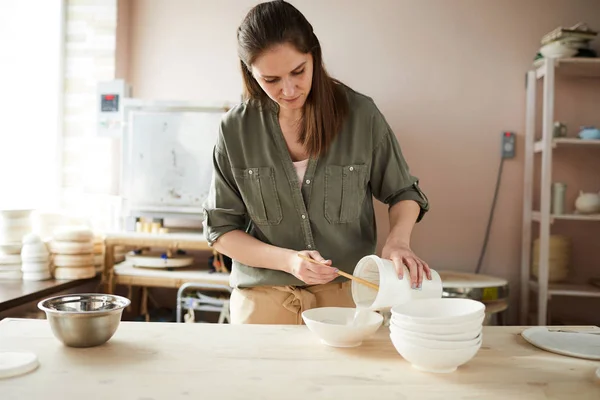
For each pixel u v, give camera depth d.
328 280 1.41
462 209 3.32
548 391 1.00
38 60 3.33
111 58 3.30
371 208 1.76
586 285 3.12
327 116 1.54
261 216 1.67
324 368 1.11
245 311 1.70
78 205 3.33
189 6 3.43
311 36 1.39
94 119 3.32
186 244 2.85
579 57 2.98
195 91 3.43
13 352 1.14
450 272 3.18
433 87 3.32
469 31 3.30
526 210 3.22
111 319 1.23
